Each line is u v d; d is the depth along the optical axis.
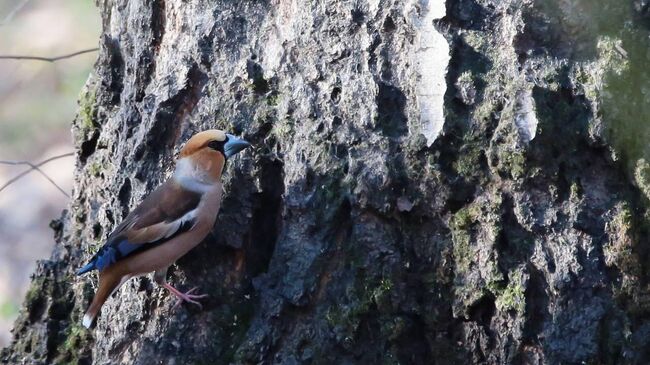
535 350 8.00
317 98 8.51
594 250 7.95
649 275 7.98
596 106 7.98
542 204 8.03
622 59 8.03
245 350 8.38
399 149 8.27
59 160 18.48
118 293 9.07
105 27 10.22
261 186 8.72
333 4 8.54
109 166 9.68
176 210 8.59
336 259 8.34
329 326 8.23
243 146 8.68
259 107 8.79
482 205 8.10
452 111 8.15
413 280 8.26
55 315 9.99
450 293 8.20
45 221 17.33
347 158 8.35
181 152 8.82
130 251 8.65
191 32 9.09
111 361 8.93
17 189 17.95
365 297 8.20
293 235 8.43
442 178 8.14
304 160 8.44
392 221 8.25
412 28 8.29
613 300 7.94
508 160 7.98
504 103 8.05
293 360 8.27
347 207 8.33
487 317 8.15
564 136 8.01
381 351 8.23
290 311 8.38
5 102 19.66
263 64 8.86
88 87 10.35
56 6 21.06
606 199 8.03
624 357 7.95
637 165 7.96
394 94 8.36
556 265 7.95
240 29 8.99
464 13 8.30
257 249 8.81
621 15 8.12
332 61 8.51
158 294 8.85
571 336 7.91
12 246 16.95
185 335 8.65
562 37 8.18
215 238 8.82
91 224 9.85
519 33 8.13
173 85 9.10
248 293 8.73
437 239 8.24
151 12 9.38
